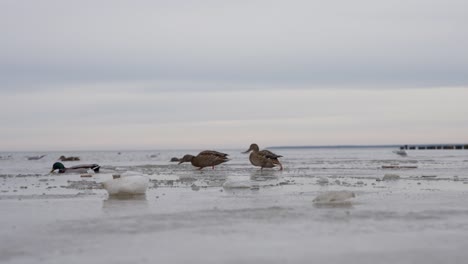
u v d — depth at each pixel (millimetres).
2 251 7449
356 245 7621
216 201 12953
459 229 8820
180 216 10375
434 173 24328
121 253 7258
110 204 12492
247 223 9500
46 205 12383
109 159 59875
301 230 8773
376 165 34406
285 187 16969
